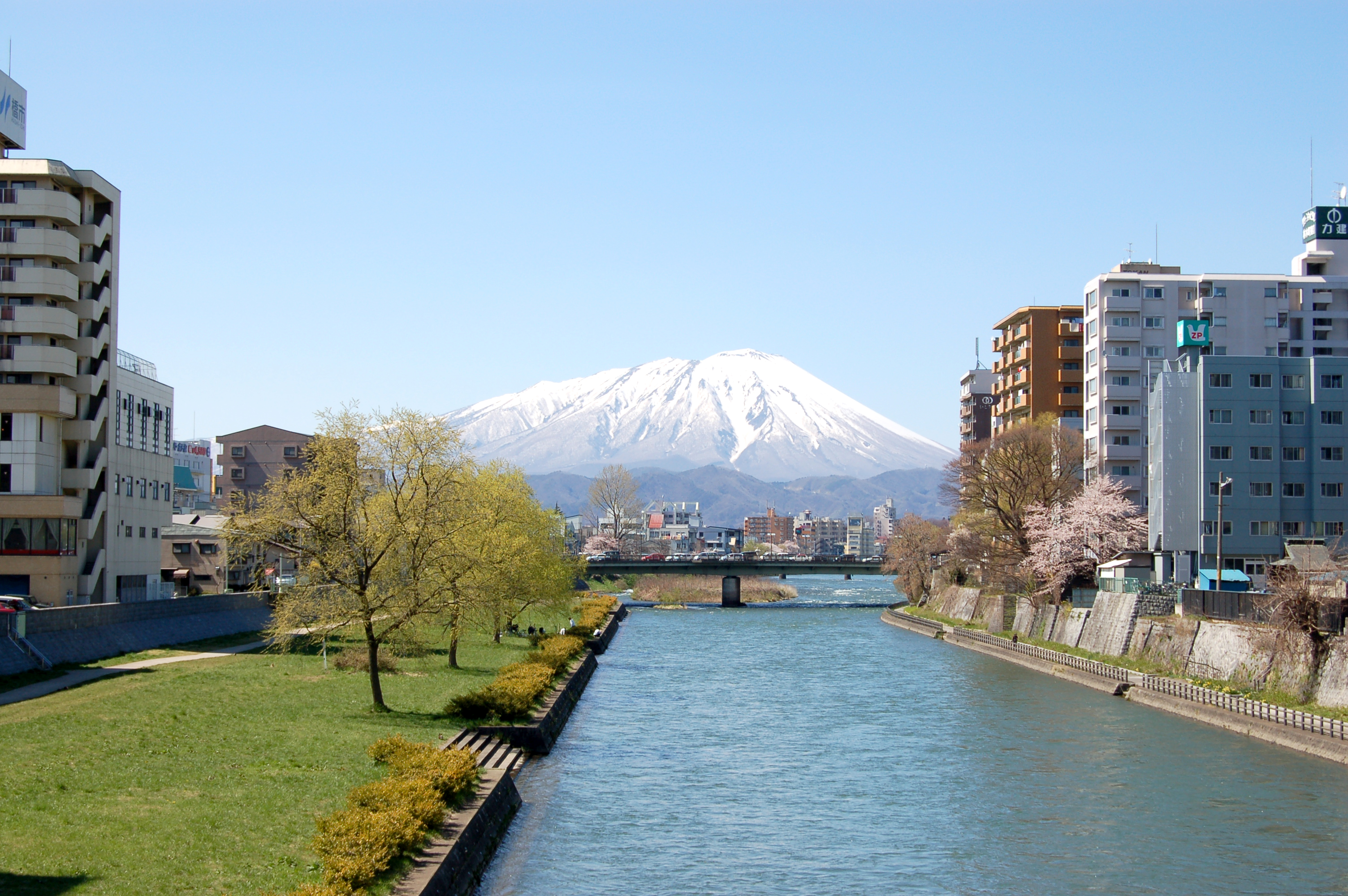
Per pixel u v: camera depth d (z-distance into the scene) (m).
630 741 72.00
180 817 38.06
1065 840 49.81
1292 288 149.75
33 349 97.31
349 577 63.19
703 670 112.12
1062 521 130.88
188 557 146.38
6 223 99.25
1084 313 173.50
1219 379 124.50
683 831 50.81
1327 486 123.62
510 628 123.69
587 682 100.38
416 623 66.38
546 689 77.56
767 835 50.47
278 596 65.31
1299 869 45.66
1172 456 125.50
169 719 55.62
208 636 101.75
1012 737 73.62
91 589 102.12
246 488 198.38
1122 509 128.62
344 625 64.69
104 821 37.12
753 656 126.00
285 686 70.81
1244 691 77.69
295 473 62.59
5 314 97.44
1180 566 124.38
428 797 40.62
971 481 148.75
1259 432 124.06
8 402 96.38
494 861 45.12
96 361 103.75
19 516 96.12
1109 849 48.44
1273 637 75.88
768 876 44.69
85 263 102.75
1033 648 116.25
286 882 32.16
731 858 46.88
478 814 44.06
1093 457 157.38
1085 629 112.56
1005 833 51.00
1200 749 68.81
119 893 30.39
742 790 58.66
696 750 69.19
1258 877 44.75
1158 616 98.44
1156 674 90.81
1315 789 58.22
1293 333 149.88
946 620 160.88
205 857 33.91
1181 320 142.50
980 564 155.88
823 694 94.25
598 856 46.84
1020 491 141.62
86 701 59.81
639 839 49.34
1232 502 123.56
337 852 33.44
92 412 103.81
